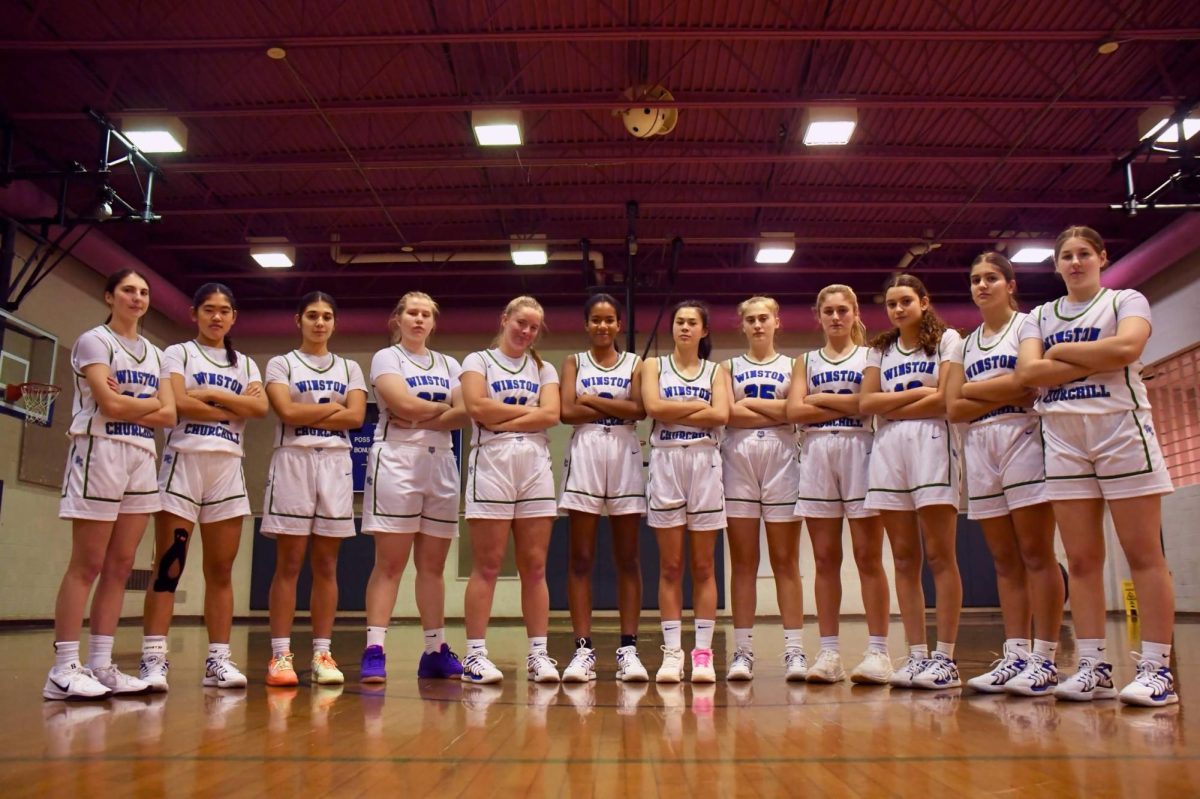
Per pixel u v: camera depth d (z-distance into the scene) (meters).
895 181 10.83
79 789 1.82
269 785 1.85
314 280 13.41
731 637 7.75
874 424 4.07
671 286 11.62
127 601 11.81
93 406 3.45
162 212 10.48
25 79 8.68
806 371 4.19
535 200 11.24
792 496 4.07
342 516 3.97
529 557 3.90
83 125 9.45
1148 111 8.93
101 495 3.38
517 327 3.97
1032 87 8.77
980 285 3.59
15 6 7.57
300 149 10.05
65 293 11.02
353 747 2.29
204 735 2.49
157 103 9.09
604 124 9.61
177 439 3.71
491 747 2.29
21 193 9.21
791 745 2.31
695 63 8.42
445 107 8.65
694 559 3.96
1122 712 2.88
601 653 5.98
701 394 4.05
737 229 11.99
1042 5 7.50
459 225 12.00
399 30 7.79
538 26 7.77
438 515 4.09
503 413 3.84
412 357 4.12
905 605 3.78
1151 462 3.04
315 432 3.98
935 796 1.75
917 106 8.62
